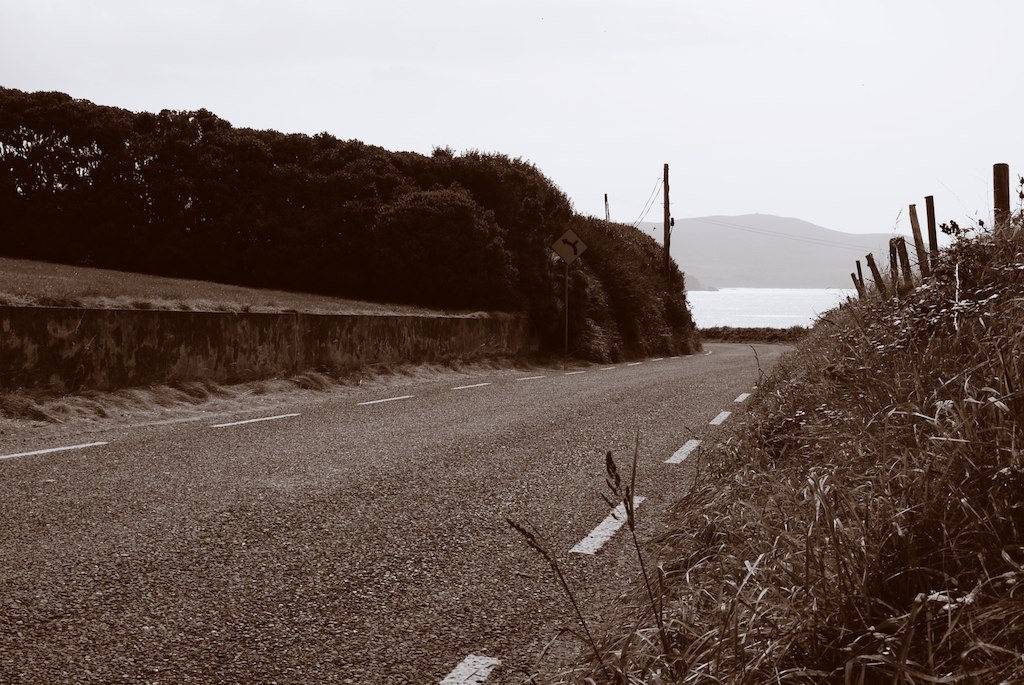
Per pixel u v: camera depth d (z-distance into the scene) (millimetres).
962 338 5020
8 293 11219
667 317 39312
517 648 3254
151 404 10422
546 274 25734
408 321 18078
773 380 10805
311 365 14742
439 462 7008
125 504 5203
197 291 18250
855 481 3980
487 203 27375
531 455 7473
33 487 5590
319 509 5277
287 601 3646
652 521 5301
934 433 3773
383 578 4023
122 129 25141
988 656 2291
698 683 2527
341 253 25344
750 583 3191
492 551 4543
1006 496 2875
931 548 2820
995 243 6121
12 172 23938
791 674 2398
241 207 25766
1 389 8938
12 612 3357
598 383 15539
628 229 46531
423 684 2893
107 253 24609
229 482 5957
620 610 3520
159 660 2973
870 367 6246
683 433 8938
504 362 21484
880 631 2521
